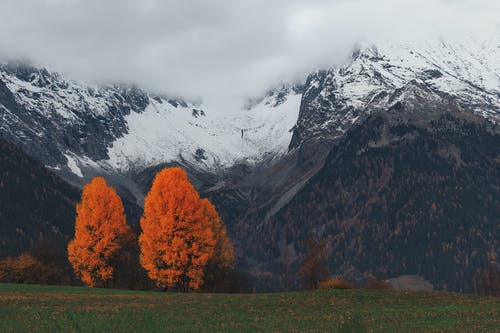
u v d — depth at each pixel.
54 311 51.62
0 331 44.78
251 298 63.28
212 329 47.09
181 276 73.62
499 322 48.06
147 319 49.97
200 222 73.56
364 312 53.66
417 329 46.31
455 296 63.88
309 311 54.62
